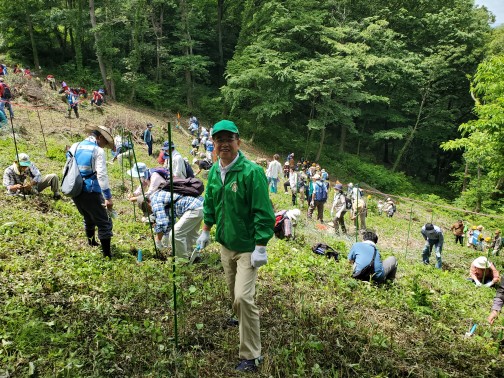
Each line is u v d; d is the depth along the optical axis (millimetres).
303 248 8281
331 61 27594
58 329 3438
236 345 3508
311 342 3516
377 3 36594
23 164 7723
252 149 31203
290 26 30938
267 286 5090
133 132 20938
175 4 35000
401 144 41594
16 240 5285
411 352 3885
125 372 3014
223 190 3156
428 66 31328
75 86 31453
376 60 29641
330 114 30172
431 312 5242
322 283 5699
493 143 12695
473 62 32750
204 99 35781
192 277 4762
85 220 5508
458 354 4016
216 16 40906
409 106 35469
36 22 33281
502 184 25156
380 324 4539
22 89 21203
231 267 3416
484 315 6004
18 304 3633
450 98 35125
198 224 5430
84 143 5086
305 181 16172
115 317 3760
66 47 37344
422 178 42938
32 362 2898
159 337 3295
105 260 5141
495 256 14148
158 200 5387
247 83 29875
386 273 6383
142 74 33875
